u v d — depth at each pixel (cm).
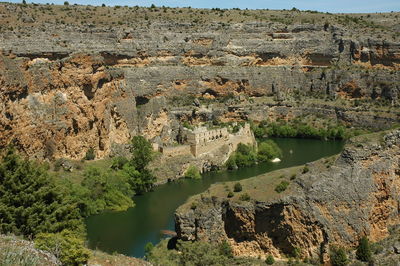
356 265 7031
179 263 6838
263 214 7488
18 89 10444
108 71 13438
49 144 11162
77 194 9719
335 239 7431
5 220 5891
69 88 11825
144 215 10000
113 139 13212
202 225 7706
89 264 4881
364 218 7731
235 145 14462
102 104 12712
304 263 7162
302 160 14388
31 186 6353
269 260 7194
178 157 13038
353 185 7825
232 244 7712
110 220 9688
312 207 7444
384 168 8131
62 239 4938
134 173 11500
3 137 9856
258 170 13438
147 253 7706
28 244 4594
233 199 7794
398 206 8194
